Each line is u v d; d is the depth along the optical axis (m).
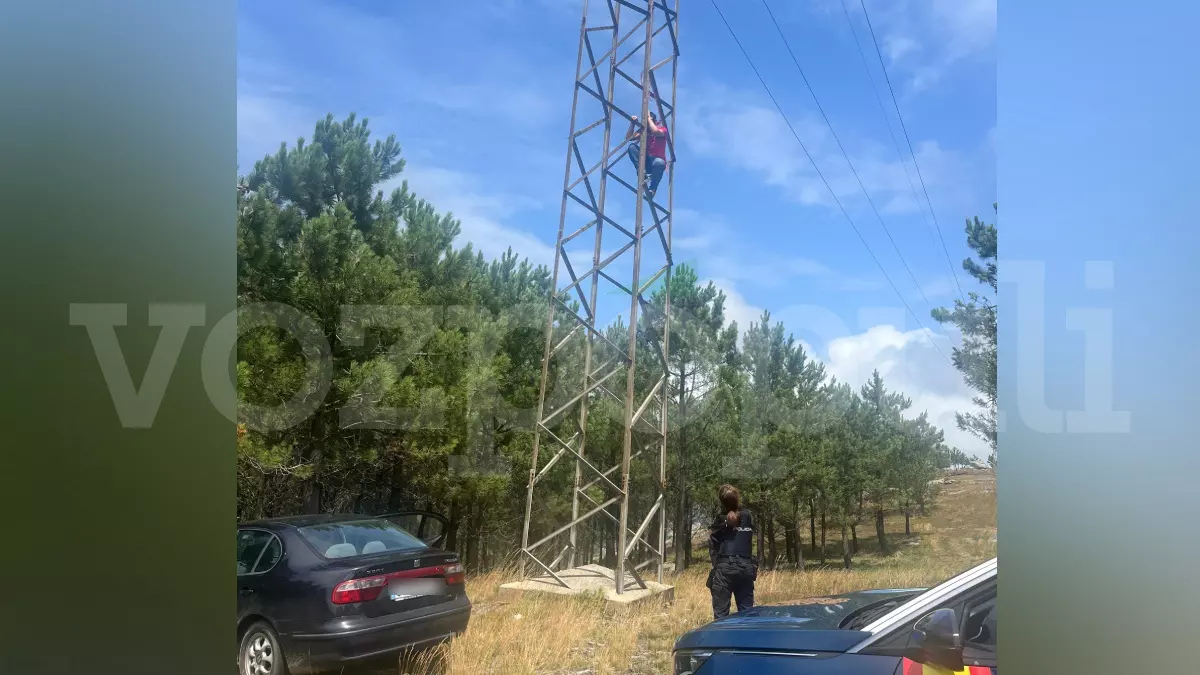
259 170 8.98
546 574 10.49
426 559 5.62
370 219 9.98
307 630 4.99
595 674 5.99
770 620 3.70
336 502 11.34
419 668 5.46
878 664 3.01
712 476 14.47
